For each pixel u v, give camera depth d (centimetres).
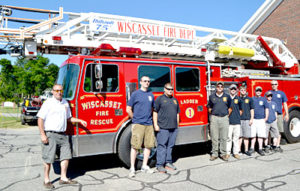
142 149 526
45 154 411
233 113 597
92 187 420
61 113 418
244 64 877
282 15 1485
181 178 461
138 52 545
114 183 440
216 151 584
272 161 568
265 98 627
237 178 455
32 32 635
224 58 792
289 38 1441
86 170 529
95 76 478
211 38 788
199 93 608
